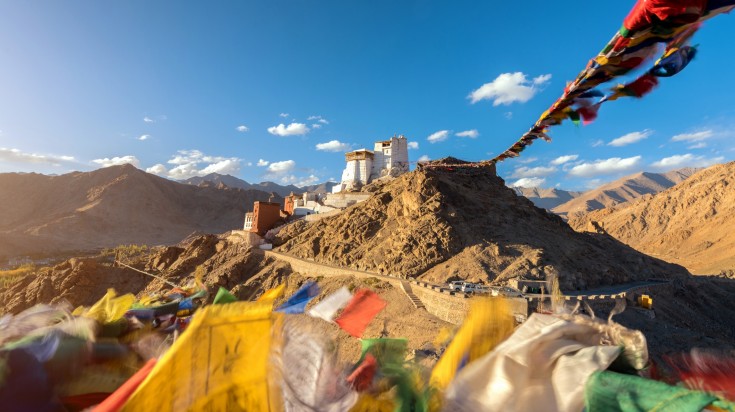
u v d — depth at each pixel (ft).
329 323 12.06
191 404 6.23
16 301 212.84
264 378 6.94
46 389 6.89
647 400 5.92
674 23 5.88
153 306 16.05
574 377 6.73
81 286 223.30
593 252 184.85
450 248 163.94
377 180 317.22
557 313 9.15
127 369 8.59
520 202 225.15
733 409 5.41
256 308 7.36
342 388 7.91
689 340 104.78
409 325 112.68
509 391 6.85
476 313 9.22
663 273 198.49
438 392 7.80
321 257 201.16
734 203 550.77
